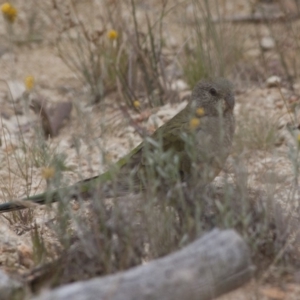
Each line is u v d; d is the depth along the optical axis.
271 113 13.37
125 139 12.92
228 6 18.17
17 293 7.45
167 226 8.20
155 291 6.92
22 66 16.48
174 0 18.22
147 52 14.66
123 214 8.07
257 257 8.12
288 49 15.73
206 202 8.55
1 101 14.74
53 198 9.17
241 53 15.71
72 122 13.86
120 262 7.77
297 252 8.58
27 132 13.59
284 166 11.42
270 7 17.81
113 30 14.34
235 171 9.06
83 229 8.14
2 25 17.97
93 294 6.78
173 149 9.70
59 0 18.11
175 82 14.84
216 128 10.05
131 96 14.43
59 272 7.87
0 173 11.75
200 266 7.17
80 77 15.70
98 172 11.55
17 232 9.71
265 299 7.71
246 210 8.27
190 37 14.87
